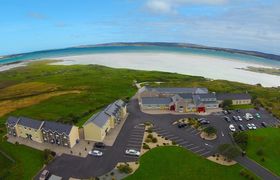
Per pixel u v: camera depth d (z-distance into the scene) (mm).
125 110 119562
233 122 112938
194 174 75062
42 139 94875
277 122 114062
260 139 96125
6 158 84812
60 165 79188
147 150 87625
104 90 170500
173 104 125938
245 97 136875
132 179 72250
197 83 192625
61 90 175125
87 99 148500
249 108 131000
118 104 116125
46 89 182500
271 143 93812
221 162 81500
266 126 109000
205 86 181875
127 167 76000
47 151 84125
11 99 157625
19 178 73500
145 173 75062
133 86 181875
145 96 138500
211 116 119250
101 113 101000
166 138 96125
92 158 82875
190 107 124000
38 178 73188
